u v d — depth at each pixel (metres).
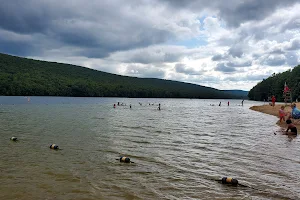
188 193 9.03
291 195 8.98
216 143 17.97
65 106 67.44
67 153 14.23
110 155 14.05
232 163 12.81
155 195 8.81
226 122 33.44
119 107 71.06
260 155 14.45
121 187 9.45
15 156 13.34
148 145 17.00
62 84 169.25
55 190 9.01
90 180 10.08
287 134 22.38
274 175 11.04
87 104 82.56
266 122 33.50
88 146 16.22
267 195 8.95
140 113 49.28
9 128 23.61
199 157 13.94
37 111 46.91
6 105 64.12
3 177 10.15
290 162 13.02
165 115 45.41
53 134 20.56
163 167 12.05
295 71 137.25
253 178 10.65
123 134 21.38
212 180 10.40
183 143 17.88
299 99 117.44
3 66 173.00
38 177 10.26
